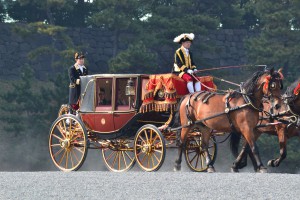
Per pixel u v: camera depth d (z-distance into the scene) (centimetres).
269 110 3756
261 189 2533
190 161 3872
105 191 2498
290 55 10550
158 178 2928
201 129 3669
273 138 8181
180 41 3853
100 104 3781
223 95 3544
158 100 3647
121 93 3734
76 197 2352
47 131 8962
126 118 3659
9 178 2959
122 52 10075
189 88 3731
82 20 11831
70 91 4019
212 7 12081
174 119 3656
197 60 11031
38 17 11712
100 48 11562
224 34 12194
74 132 3794
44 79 11250
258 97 3422
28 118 9188
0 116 9731
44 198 2328
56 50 10544
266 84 3350
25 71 9506
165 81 3616
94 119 3781
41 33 10769
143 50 9994
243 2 13212
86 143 3700
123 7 10975
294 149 8244
